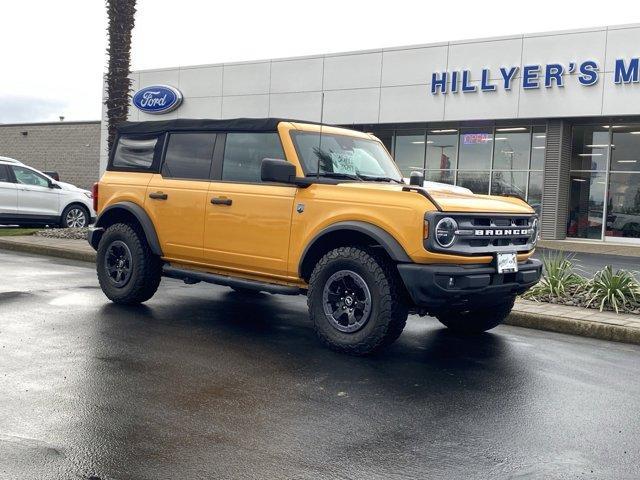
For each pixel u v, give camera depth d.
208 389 4.90
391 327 5.80
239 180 6.92
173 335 6.50
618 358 6.45
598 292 8.61
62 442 3.82
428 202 5.69
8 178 16.48
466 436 4.17
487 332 7.44
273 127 6.70
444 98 22.64
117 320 7.03
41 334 6.29
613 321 7.55
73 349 5.81
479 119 22.11
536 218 6.73
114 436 3.94
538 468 3.71
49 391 4.68
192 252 7.17
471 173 23.81
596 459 3.88
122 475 3.44
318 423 4.30
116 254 7.84
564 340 7.21
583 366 6.05
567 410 4.75
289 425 4.24
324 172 6.61
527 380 5.50
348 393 4.95
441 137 24.33
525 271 6.34
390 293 5.78
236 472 3.53
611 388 5.36
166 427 4.12
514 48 21.36
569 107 20.58
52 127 34.25
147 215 7.53
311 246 6.20
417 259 5.65
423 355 6.20
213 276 7.08
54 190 17.23
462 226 5.78
